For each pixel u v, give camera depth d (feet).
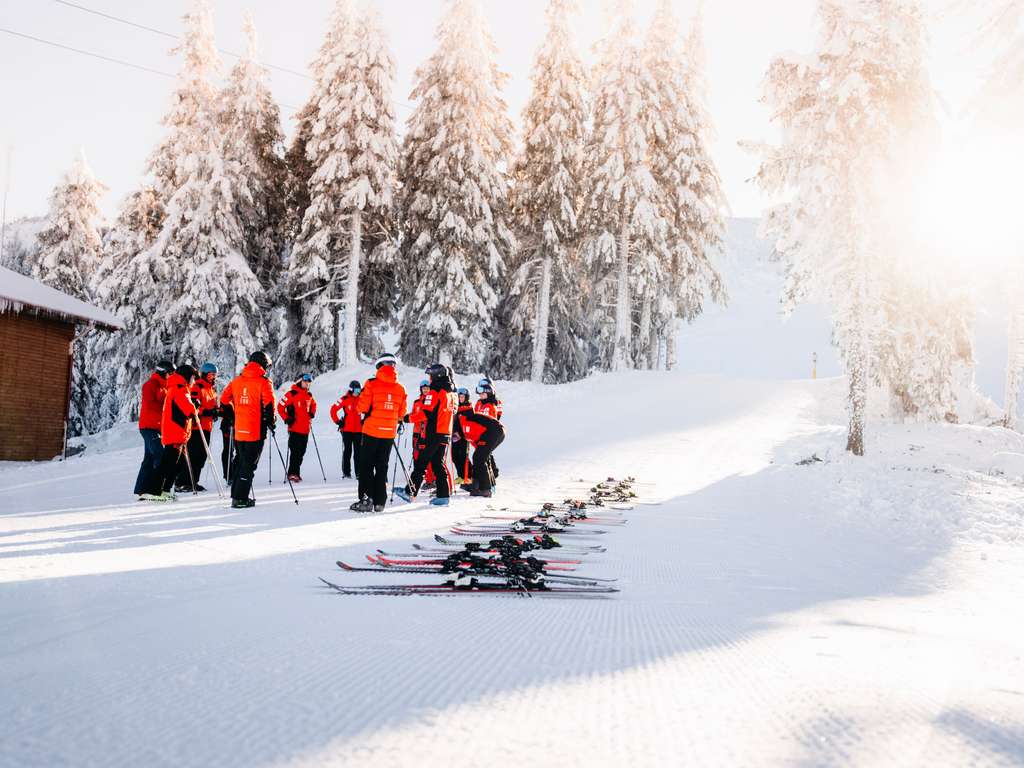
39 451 56.85
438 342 94.99
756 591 15.19
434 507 30.55
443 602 12.33
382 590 13.08
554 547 19.81
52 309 54.03
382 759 5.03
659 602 13.28
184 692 6.56
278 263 102.58
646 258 102.22
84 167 120.67
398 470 47.57
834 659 8.52
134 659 7.84
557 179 101.35
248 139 95.76
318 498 32.58
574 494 36.58
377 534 21.88
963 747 5.27
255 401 28.48
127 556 16.71
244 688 6.72
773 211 58.03
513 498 34.68
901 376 71.46
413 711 6.15
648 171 102.01
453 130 95.86
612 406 81.20
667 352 115.44
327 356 100.73
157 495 30.66
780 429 69.10
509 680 7.30
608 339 112.47
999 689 7.07
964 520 28.81
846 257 54.08
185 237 86.99
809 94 55.42
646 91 105.50
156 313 88.33
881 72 54.39
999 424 78.02
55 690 6.59
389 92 90.79
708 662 8.29
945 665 8.30
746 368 194.59
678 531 25.35
